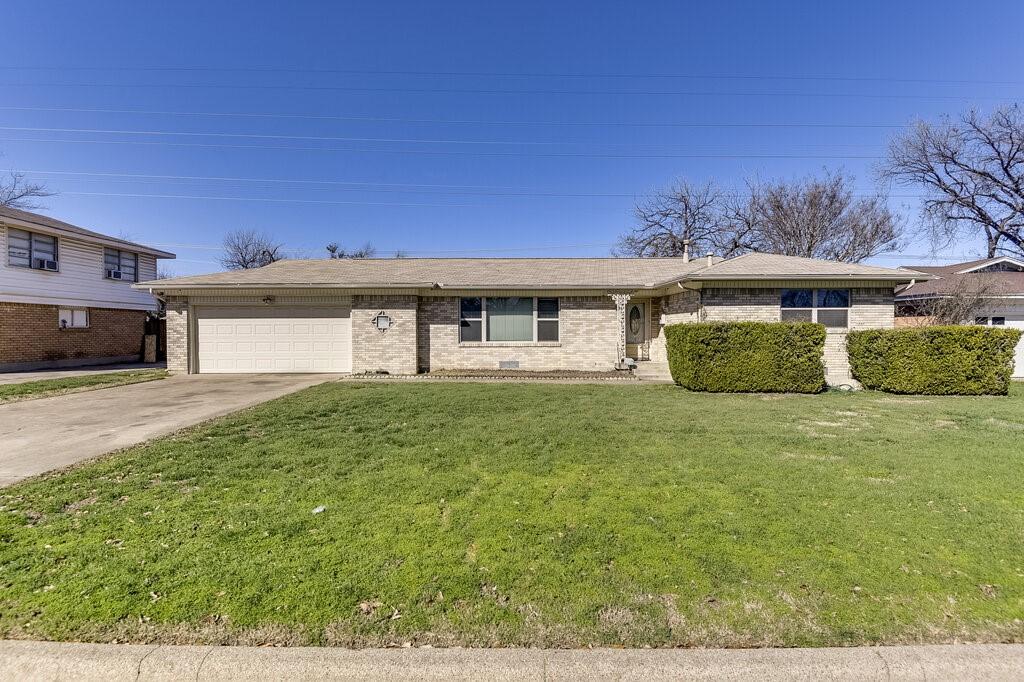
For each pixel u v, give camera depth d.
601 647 2.31
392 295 13.55
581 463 4.95
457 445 5.65
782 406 8.42
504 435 6.11
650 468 4.77
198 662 2.21
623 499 3.97
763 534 3.33
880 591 2.70
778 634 2.38
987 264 19.05
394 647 2.30
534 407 8.17
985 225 23.19
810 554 3.07
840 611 2.54
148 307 20.28
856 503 3.85
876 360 10.60
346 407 8.09
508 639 2.35
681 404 8.59
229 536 3.32
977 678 2.18
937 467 4.78
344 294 13.67
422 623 2.45
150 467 4.83
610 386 11.12
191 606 2.55
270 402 8.66
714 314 12.30
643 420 7.08
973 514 3.65
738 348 10.24
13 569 2.90
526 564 2.97
